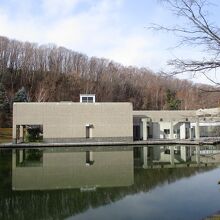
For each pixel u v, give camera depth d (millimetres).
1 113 59438
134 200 14805
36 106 45438
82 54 96812
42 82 80812
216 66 6906
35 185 17828
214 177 19797
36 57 86562
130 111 47562
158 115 52688
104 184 18078
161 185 17734
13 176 20281
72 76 86938
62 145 41344
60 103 46125
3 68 79750
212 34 6797
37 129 48125
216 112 11539
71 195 15750
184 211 13000
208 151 34719
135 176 20281
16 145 39375
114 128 47156
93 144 42375
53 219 12312
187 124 51375
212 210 13031
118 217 12453
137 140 49156
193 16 6781
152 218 12242
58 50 90812
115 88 87312
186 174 20922
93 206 13930
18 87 78938
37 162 26234
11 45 83312
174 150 35906
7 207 13828
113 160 27516
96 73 91438
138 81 81125
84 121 46500
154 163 25812
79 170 22391
